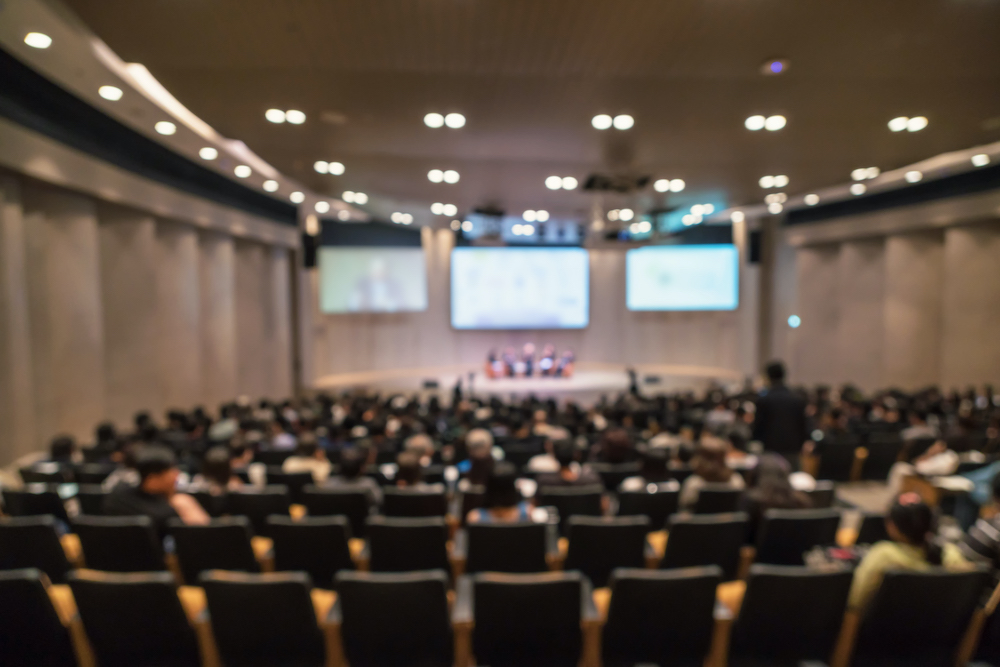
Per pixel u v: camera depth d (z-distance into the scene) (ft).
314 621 9.40
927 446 24.39
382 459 24.38
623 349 81.41
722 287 75.25
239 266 53.78
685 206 48.06
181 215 41.50
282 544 12.55
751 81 19.83
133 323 38.24
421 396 65.26
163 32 16.33
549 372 74.23
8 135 25.79
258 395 55.42
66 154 29.94
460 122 24.53
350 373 69.46
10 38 20.22
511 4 14.79
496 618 9.28
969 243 48.55
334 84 20.22
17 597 9.20
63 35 20.01
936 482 17.22
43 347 31.24
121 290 37.83
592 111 23.12
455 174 35.53
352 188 40.73
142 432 25.00
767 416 19.15
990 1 14.46
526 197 44.04
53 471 19.75
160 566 12.05
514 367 74.59
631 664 9.60
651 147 28.58
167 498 13.21
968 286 48.62
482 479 18.71
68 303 32.65
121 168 35.04
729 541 12.42
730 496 14.85
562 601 9.21
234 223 49.19
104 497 16.03
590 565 12.46
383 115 23.63
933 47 17.11
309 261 59.82
